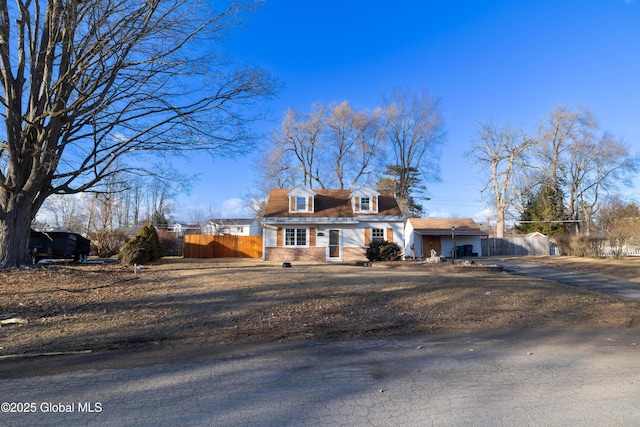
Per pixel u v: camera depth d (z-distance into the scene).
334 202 28.67
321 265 19.59
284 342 6.65
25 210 13.24
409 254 36.53
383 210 27.59
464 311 9.39
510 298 10.79
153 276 13.54
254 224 53.78
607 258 23.95
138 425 3.56
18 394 4.30
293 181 43.62
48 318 7.93
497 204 43.34
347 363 5.45
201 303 9.52
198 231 49.38
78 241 18.92
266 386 4.54
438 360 5.62
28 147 12.98
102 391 4.39
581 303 10.52
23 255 13.24
